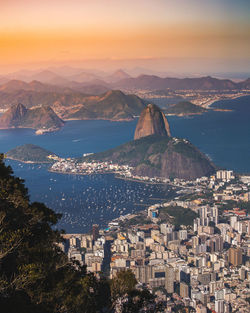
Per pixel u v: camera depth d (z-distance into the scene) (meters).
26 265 26.41
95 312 30.58
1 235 27.62
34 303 26.12
